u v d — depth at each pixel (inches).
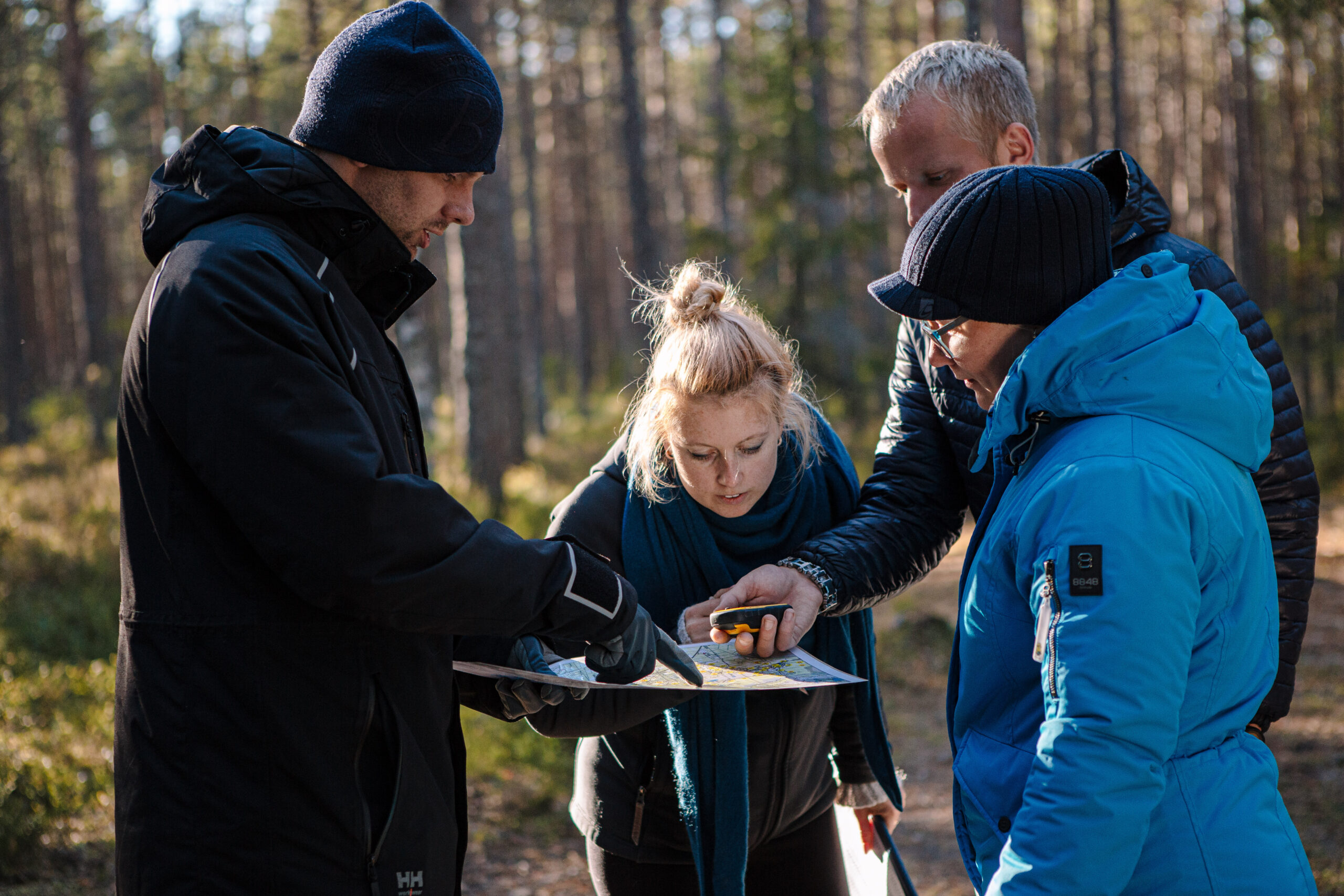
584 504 77.4
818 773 82.3
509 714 73.5
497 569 56.0
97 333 713.0
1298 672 241.6
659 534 76.4
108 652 240.8
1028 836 50.3
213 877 55.2
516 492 502.0
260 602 55.4
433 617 54.9
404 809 57.9
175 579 56.0
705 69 1456.7
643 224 710.5
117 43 872.9
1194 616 50.8
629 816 78.5
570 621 59.2
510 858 158.6
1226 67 911.0
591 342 1344.7
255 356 52.7
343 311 60.3
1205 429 54.9
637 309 78.9
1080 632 50.1
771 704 77.1
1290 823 56.2
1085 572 50.5
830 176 585.0
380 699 57.4
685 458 73.4
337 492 52.1
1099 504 51.2
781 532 79.6
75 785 160.1
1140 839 49.3
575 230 1175.0
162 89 781.9
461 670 68.4
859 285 796.6
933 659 278.5
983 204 57.0
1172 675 49.4
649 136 1247.5
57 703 201.9
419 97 59.1
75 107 700.7
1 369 856.9
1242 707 54.9
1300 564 73.7
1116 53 895.1
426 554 53.9
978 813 59.5
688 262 77.3
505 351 713.0
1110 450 52.7
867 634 81.7
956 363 61.8
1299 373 735.1
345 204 59.9
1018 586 55.2
